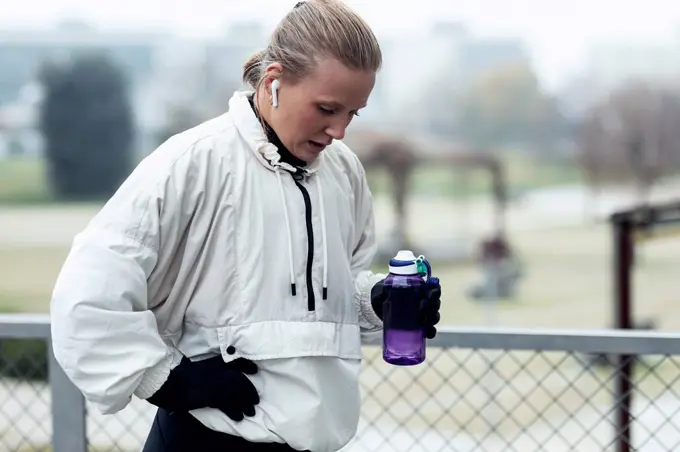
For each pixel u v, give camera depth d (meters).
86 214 13.13
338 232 1.39
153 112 13.04
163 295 1.35
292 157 1.33
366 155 12.91
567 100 13.45
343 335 1.39
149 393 1.24
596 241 12.04
